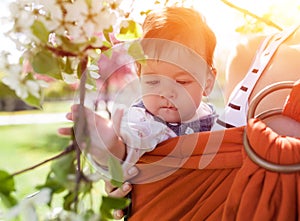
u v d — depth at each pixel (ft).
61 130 3.14
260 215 3.59
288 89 4.17
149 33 3.87
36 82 3.00
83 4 3.01
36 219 2.83
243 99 4.37
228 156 3.79
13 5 3.00
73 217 2.87
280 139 3.68
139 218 3.99
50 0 3.03
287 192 3.59
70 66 3.12
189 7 4.36
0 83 2.99
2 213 2.88
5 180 2.93
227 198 3.75
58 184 2.92
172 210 3.90
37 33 2.95
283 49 4.50
